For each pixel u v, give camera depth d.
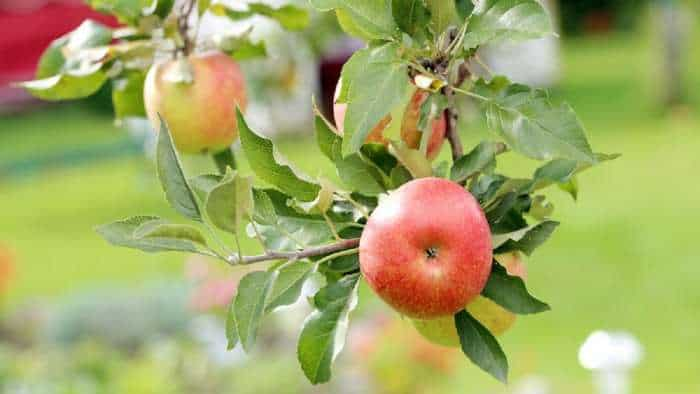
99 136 27.48
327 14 13.77
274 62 14.83
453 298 2.37
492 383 10.56
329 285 2.48
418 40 2.44
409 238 2.35
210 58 3.43
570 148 2.32
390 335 9.77
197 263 11.89
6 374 10.15
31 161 25.50
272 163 2.52
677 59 27.30
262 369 9.76
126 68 3.30
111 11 3.25
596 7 41.28
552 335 12.59
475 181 2.55
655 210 17.80
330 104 22.05
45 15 14.89
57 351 11.28
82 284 16.12
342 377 9.66
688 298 13.52
